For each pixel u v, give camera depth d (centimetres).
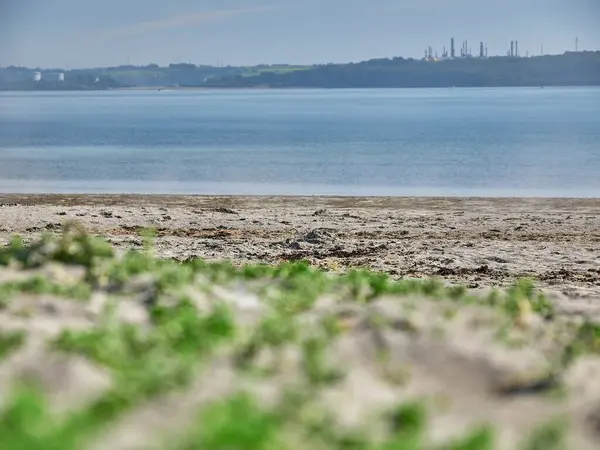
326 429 960
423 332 1423
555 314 1728
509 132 14162
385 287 1800
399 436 966
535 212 4859
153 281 1686
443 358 1297
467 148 10850
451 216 4688
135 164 9131
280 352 1263
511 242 3825
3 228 4212
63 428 920
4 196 5716
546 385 1192
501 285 2838
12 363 1177
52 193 6456
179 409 1026
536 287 2762
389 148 11044
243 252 3544
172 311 1482
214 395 1071
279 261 3325
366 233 4091
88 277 1727
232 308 1557
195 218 4562
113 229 4219
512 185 7044
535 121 18162
